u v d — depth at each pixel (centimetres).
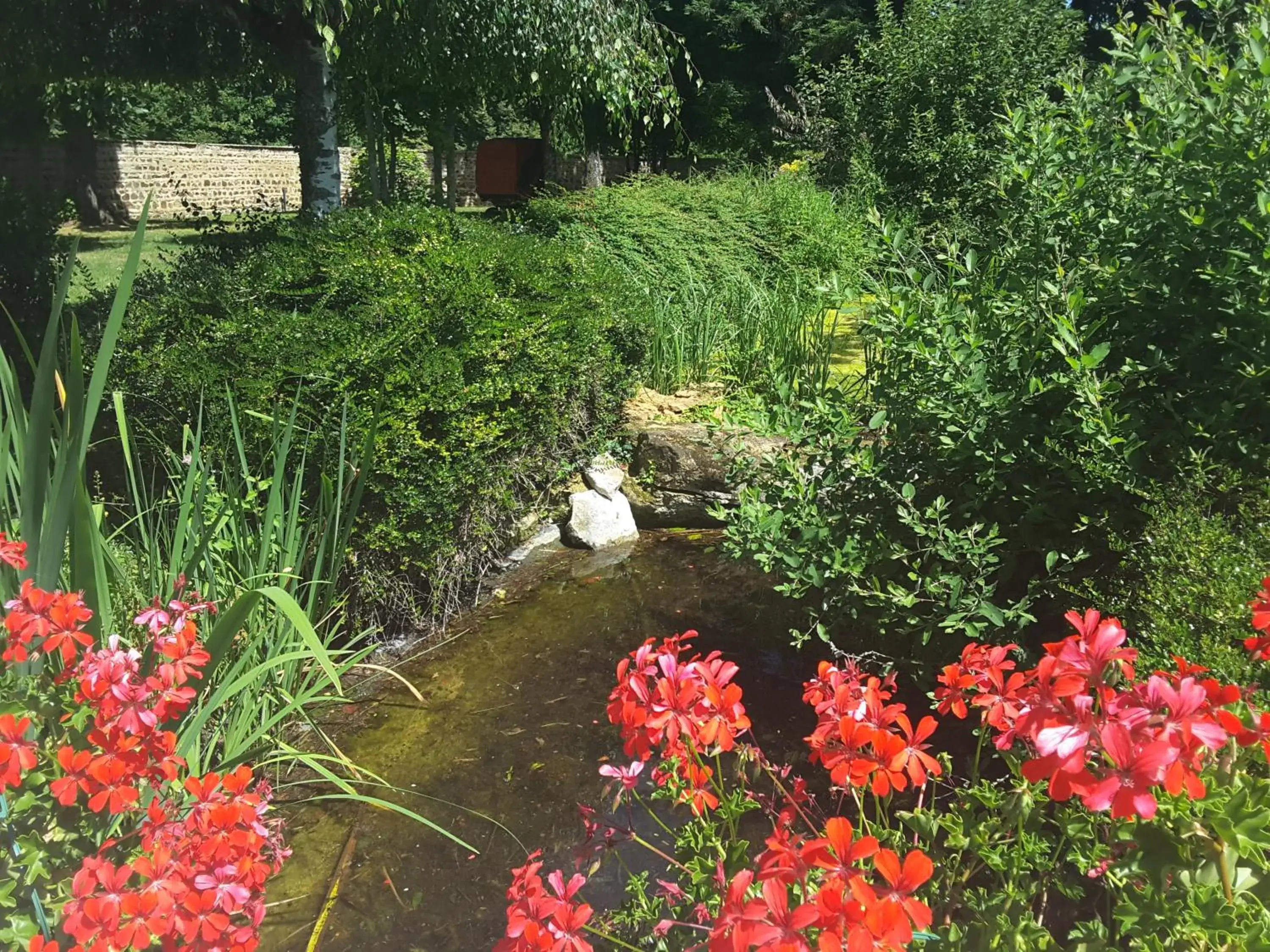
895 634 332
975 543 285
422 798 280
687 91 2031
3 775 163
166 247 1369
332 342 374
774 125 1695
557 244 580
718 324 630
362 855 256
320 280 438
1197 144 277
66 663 191
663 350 585
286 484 352
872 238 347
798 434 344
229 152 2191
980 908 143
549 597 418
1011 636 283
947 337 293
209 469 315
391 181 1148
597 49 656
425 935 228
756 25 1969
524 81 705
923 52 895
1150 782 103
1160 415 281
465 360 398
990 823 148
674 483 490
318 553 306
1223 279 258
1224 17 313
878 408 340
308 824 270
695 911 155
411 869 250
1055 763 108
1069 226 307
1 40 627
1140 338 285
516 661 362
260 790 256
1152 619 222
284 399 354
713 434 459
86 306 638
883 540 304
